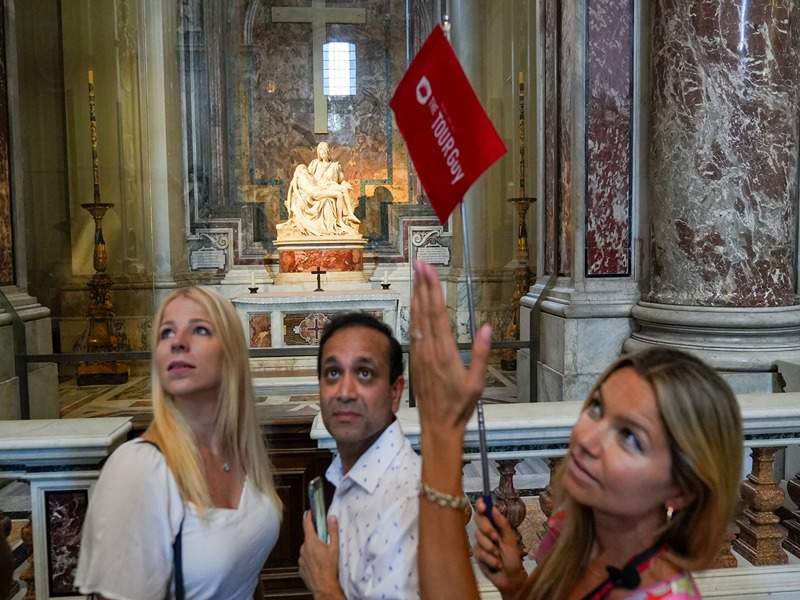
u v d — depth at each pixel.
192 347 1.47
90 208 8.26
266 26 10.70
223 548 1.43
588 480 1.18
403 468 1.47
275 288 9.23
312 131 10.85
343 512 1.49
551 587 1.31
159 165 9.47
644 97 5.45
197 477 1.42
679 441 1.11
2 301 5.72
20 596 2.81
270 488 1.61
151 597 1.36
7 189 5.95
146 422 3.89
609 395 1.19
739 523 3.19
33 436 2.63
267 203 10.77
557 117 5.91
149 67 9.41
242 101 10.68
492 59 9.03
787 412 2.90
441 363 1.15
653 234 5.18
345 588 1.42
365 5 10.79
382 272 10.37
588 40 5.41
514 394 6.82
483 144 1.31
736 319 4.68
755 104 4.63
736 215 4.71
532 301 6.29
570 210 5.60
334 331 1.55
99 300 8.20
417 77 1.45
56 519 2.70
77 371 8.09
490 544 1.44
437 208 1.46
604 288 5.50
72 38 8.97
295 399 6.37
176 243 9.88
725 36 4.62
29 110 8.62
